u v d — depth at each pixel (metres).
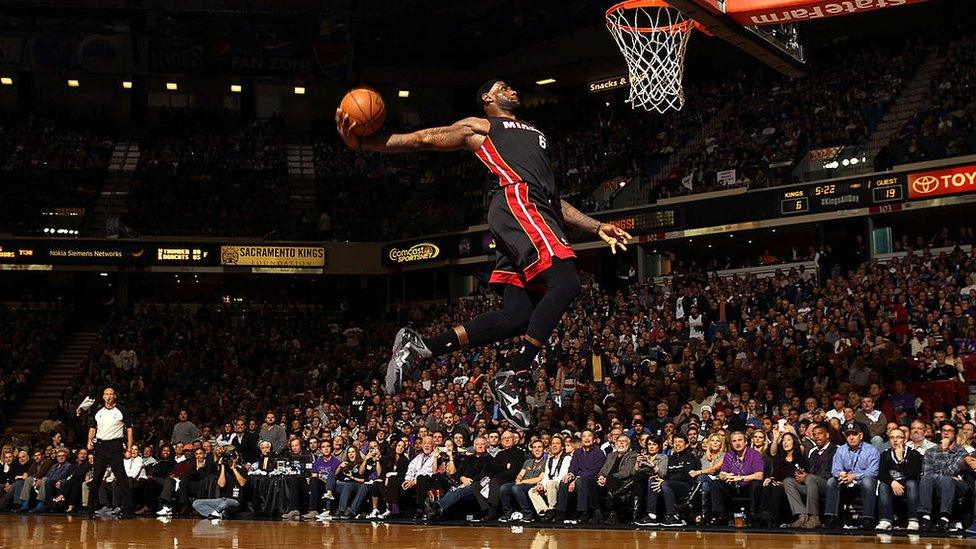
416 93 37.78
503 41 34.12
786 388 15.06
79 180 32.72
